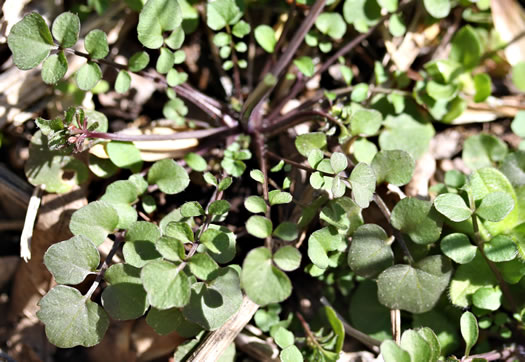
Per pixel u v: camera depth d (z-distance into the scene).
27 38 0.23
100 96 0.28
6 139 0.27
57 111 0.27
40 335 0.27
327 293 0.26
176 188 0.25
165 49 0.25
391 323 0.25
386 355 0.23
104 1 0.27
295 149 0.27
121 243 0.25
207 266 0.22
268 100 0.28
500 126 0.28
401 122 0.27
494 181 0.24
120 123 0.28
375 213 0.26
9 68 0.27
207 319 0.23
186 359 0.24
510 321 0.25
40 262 0.26
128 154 0.25
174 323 0.23
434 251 0.26
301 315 0.26
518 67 0.28
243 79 0.29
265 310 0.26
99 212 0.23
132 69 0.25
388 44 0.28
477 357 0.24
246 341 0.26
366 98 0.27
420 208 0.24
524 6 0.29
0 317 0.27
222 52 0.27
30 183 0.27
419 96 0.27
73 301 0.23
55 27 0.23
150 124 0.27
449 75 0.27
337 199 0.24
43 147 0.25
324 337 0.25
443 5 0.26
